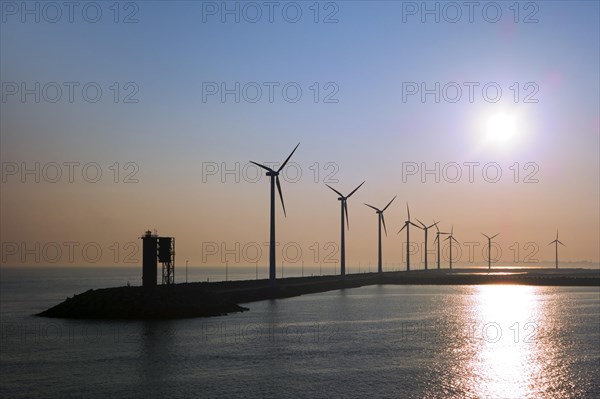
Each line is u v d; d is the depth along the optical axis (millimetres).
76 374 46812
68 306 88438
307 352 56469
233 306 96750
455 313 96500
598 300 128125
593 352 59062
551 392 43250
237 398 40031
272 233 126875
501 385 44969
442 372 48750
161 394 40906
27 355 54562
